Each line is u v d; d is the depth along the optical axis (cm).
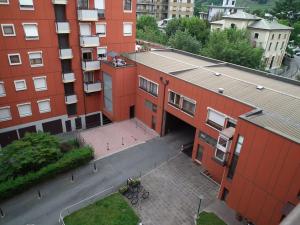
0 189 1998
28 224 1869
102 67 3262
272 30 5716
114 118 3366
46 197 2103
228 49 4572
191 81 2458
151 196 2114
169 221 1895
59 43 3003
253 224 1830
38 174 2178
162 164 2519
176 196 2123
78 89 3362
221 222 1881
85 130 3300
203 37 6631
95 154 2645
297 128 1631
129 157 2617
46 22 2783
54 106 3262
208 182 2292
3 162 2217
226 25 6288
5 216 1930
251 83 2398
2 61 2697
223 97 2083
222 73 2711
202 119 2330
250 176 1634
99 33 3228
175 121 3056
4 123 2972
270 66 6384
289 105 2006
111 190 2180
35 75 2953
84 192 2156
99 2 3088
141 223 1855
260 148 1534
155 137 2989
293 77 5888
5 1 2500
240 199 1750
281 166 1450
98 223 1866
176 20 7144
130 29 3494
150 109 3053
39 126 3250
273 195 1536
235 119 2031
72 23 2952
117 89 3111
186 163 2541
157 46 5531
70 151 2548
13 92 2894
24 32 2697
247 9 10525
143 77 3003
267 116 1761
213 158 1928
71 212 1958
